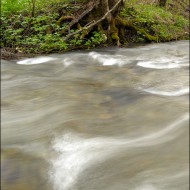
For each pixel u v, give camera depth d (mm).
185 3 16422
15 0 9945
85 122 3955
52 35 8867
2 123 3959
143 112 4238
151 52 9180
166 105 4402
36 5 9891
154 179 2605
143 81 5973
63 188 2623
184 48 9969
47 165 2947
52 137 3531
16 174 2820
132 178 2652
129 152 3088
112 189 2539
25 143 3412
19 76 6391
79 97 5000
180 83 5746
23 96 5066
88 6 9586
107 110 4387
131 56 8547
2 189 2625
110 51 9102
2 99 4922
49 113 4281
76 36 9016
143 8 12836
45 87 5586
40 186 2670
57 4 9922
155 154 3031
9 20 9078
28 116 4188
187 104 4441
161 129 3682
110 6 9742
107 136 3551
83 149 3213
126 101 4730
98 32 9555
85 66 7332
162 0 15102
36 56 8219
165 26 12062
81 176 2754
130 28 10508
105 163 2918
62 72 6809
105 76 6453
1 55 7949
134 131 3680
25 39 8805
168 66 7312
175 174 2658
